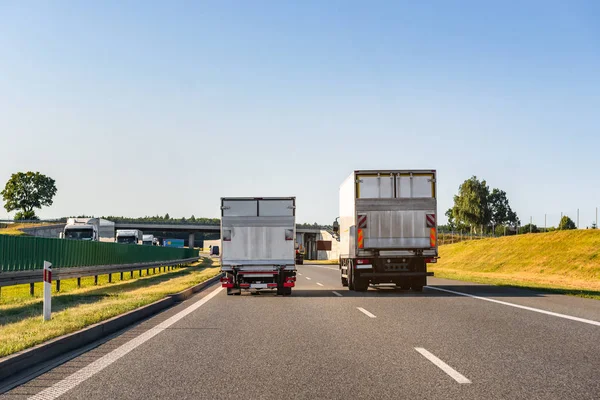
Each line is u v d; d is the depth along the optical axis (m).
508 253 51.03
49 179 157.50
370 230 20.58
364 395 6.09
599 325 11.33
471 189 101.44
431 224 20.59
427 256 20.55
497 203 118.50
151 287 23.14
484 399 5.88
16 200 152.38
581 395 5.98
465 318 12.63
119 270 30.55
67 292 20.69
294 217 20.34
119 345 9.45
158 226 131.12
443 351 8.63
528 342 9.35
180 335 10.52
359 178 20.67
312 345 9.29
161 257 48.19
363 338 9.96
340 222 25.56
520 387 6.36
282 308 15.55
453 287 23.92
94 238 51.97
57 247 23.16
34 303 15.71
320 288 24.50
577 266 39.56
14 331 9.62
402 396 6.03
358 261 20.80
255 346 9.23
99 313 12.33
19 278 18.58
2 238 18.55
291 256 20.22
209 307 16.00
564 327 11.08
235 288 20.16
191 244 151.12
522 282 27.41
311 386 6.50
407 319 12.58
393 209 20.61
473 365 7.58
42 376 7.13
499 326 11.29
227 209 20.33
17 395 6.19
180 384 6.65
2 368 6.99
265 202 20.36
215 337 10.25
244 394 6.18
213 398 6.02
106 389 6.44
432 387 6.41
